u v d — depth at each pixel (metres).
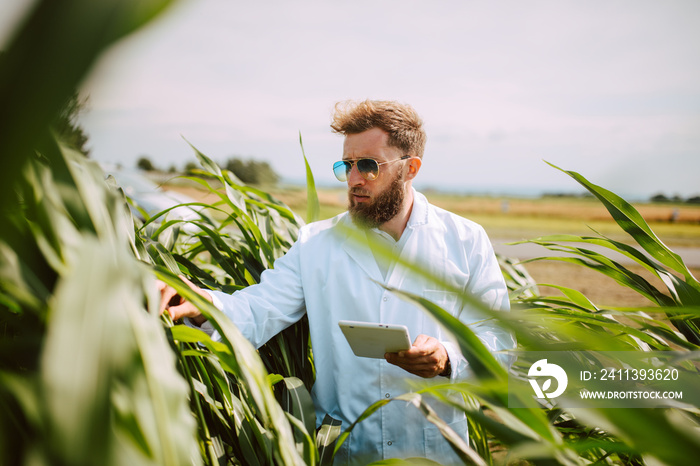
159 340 0.61
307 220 2.22
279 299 1.83
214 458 1.08
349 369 1.76
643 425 0.57
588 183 1.58
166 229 2.02
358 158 1.84
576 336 0.71
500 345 1.72
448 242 1.92
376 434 1.70
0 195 0.35
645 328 1.37
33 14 0.27
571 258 1.70
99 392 0.45
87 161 0.78
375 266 1.82
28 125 0.31
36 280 0.68
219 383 1.21
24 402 0.48
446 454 1.69
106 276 0.52
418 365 1.52
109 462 0.43
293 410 1.30
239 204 2.11
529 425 0.76
